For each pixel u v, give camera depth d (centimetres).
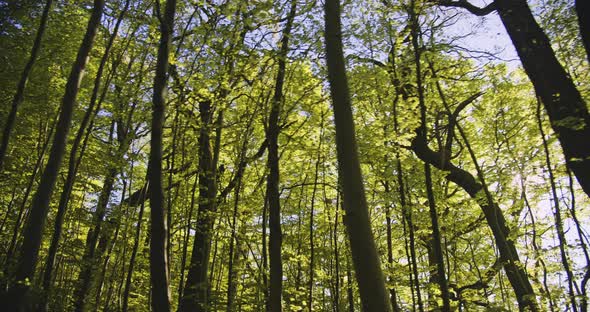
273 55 832
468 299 1081
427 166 685
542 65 745
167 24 581
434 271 1166
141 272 1102
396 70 834
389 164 956
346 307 1357
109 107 907
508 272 991
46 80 966
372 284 492
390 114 912
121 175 980
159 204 507
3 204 1085
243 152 923
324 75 913
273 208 898
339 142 557
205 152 994
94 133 1155
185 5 848
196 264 997
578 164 680
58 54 990
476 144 1305
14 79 916
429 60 819
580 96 714
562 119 675
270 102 916
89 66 1050
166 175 940
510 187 1022
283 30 867
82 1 895
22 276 532
